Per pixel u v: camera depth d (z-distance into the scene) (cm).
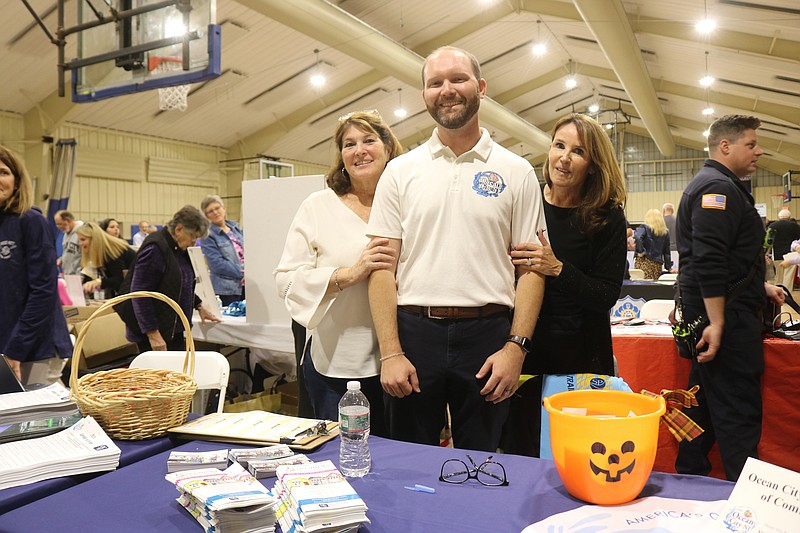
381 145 190
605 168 175
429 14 995
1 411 141
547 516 96
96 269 506
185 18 394
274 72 1069
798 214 1795
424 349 159
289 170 1453
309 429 136
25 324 242
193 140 1281
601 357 181
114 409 132
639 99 1070
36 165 980
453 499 103
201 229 312
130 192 1166
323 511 89
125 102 1033
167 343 312
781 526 83
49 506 104
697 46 937
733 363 226
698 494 103
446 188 160
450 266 158
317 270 179
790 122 1204
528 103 1589
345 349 183
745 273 227
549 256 165
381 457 124
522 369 184
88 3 429
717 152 234
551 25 1084
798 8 725
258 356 376
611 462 97
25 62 838
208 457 119
